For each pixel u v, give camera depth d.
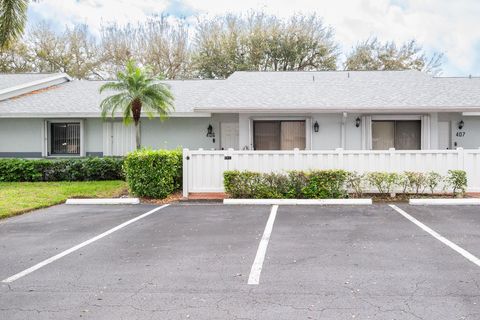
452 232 6.77
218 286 4.40
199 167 11.04
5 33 10.53
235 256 5.53
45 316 3.71
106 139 17.02
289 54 34.38
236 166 10.94
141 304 3.95
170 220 8.17
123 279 4.67
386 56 36.75
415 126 14.85
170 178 10.92
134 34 38.09
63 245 6.29
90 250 5.96
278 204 9.89
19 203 9.93
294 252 5.68
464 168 10.49
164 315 3.70
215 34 35.56
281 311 3.74
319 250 5.76
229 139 16.66
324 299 4.00
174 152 11.24
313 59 35.22
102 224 7.88
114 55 37.28
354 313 3.67
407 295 4.07
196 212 9.02
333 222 7.70
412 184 10.23
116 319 3.63
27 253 5.86
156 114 15.78
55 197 10.92
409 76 18.05
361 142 14.75
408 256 5.40
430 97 14.96
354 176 10.36
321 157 10.70
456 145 15.30
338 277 4.62
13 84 20.06
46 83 20.16
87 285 4.50
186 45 37.44
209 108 14.51
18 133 17.25
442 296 4.03
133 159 10.80
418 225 7.34
